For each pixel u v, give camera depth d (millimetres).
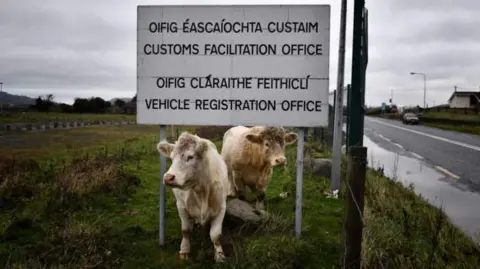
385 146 21109
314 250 5953
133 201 8875
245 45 6184
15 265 5180
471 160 15820
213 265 5465
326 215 7828
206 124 6289
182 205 5902
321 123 6207
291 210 8125
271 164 7188
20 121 43938
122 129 35906
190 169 5441
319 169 11188
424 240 6148
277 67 6184
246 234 6586
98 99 78125
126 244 6277
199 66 6227
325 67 6152
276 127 7441
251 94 6230
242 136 7859
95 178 9445
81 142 22281
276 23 6148
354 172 4723
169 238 6625
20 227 6645
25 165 11266
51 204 7734
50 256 5484
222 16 6168
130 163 13664
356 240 4805
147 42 6246
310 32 6133
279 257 5379
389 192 8805
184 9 6172
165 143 5902
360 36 4703
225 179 6086
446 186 10781
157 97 6289
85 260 5414
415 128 37250
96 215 7711
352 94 4770
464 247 6043
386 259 5332
